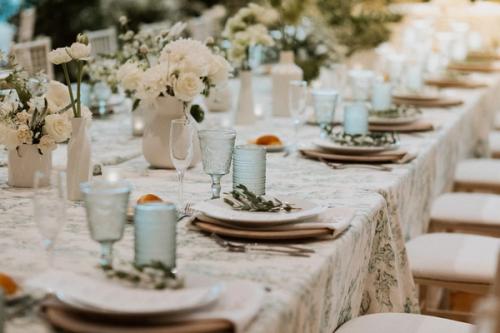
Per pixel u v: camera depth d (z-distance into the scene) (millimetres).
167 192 2369
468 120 4633
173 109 2676
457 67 6777
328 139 3062
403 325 2135
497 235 3580
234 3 9328
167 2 9156
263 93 5047
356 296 2197
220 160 2102
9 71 2463
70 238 1875
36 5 8703
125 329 1292
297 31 5277
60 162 2684
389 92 3879
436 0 8484
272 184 2514
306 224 1905
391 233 2393
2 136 2328
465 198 3703
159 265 1474
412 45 6570
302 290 1586
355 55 6555
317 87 4496
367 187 2488
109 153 2941
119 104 4137
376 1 6914
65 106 2396
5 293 1422
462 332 2115
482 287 2779
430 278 2826
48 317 1337
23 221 2025
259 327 1369
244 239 1871
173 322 1312
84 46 2186
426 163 3156
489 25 8578
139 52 3068
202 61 2516
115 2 8984
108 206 1510
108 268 1515
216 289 1402
